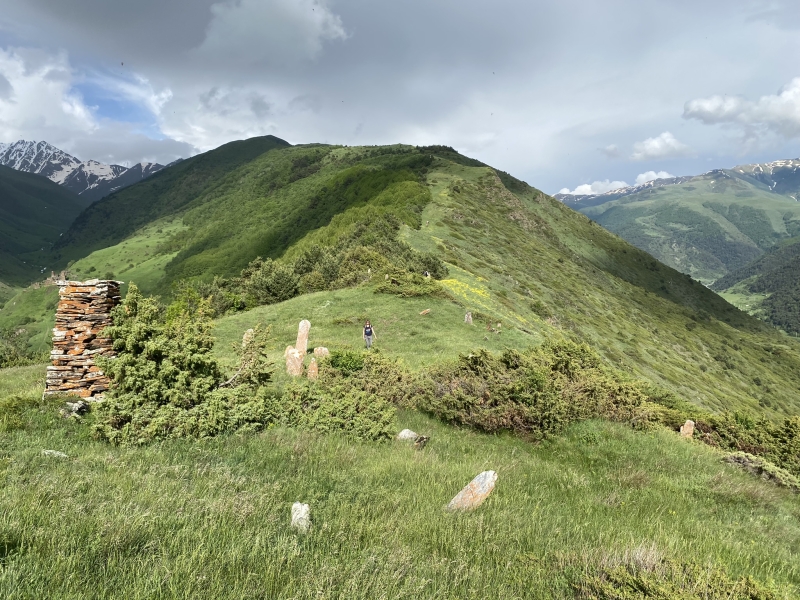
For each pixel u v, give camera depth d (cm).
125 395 800
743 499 906
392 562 416
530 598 404
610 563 470
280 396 1074
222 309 4159
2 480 482
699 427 1527
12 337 5416
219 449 749
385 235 5784
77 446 699
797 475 1305
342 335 2689
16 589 295
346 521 511
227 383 1027
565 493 784
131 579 333
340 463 770
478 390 1299
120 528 392
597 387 1373
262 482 613
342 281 4019
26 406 857
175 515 451
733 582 448
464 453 972
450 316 3156
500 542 520
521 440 1129
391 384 1459
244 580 347
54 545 358
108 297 1022
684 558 538
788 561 643
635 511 737
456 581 402
